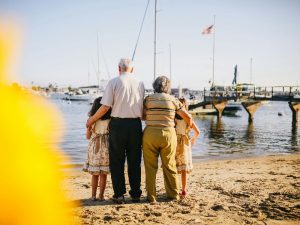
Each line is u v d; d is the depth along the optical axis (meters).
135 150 5.19
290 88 30.92
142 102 5.21
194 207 5.07
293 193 5.98
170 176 5.38
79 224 4.30
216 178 7.59
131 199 5.52
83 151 14.47
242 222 4.44
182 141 5.63
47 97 102.81
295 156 13.37
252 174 8.16
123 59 5.21
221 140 19.97
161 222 4.40
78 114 43.88
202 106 41.94
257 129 27.25
